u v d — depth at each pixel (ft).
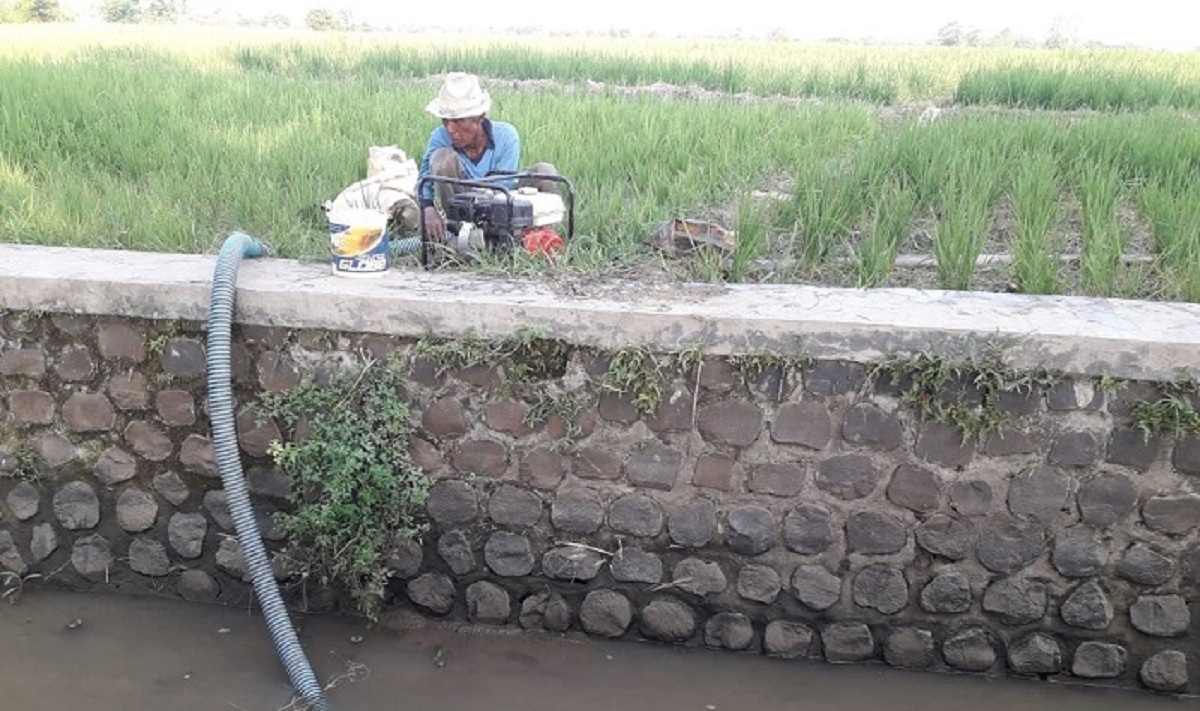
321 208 19.48
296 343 14.58
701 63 54.34
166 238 17.65
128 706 13.60
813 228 17.79
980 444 13.58
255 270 15.46
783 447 14.02
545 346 14.10
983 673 14.47
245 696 13.88
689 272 16.24
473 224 16.67
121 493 15.66
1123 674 14.16
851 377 13.64
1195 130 26.17
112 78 35.58
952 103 45.16
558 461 14.52
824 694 14.11
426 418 14.60
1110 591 13.88
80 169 22.66
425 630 15.25
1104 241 16.76
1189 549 13.55
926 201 20.56
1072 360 13.10
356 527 14.65
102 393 15.26
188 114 29.55
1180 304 14.60
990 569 14.03
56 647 14.83
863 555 14.25
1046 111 39.11
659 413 14.11
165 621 15.49
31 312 15.02
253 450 15.05
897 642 14.52
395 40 87.66
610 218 19.08
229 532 15.52
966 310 14.05
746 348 13.67
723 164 24.06
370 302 14.21
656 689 14.15
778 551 14.43
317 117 28.73
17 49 55.42
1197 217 17.69
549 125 27.09
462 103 18.38
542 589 15.08
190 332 14.83
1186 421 13.00
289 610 15.64
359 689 13.98
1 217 18.71
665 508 14.49
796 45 94.22
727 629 14.83
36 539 16.02
